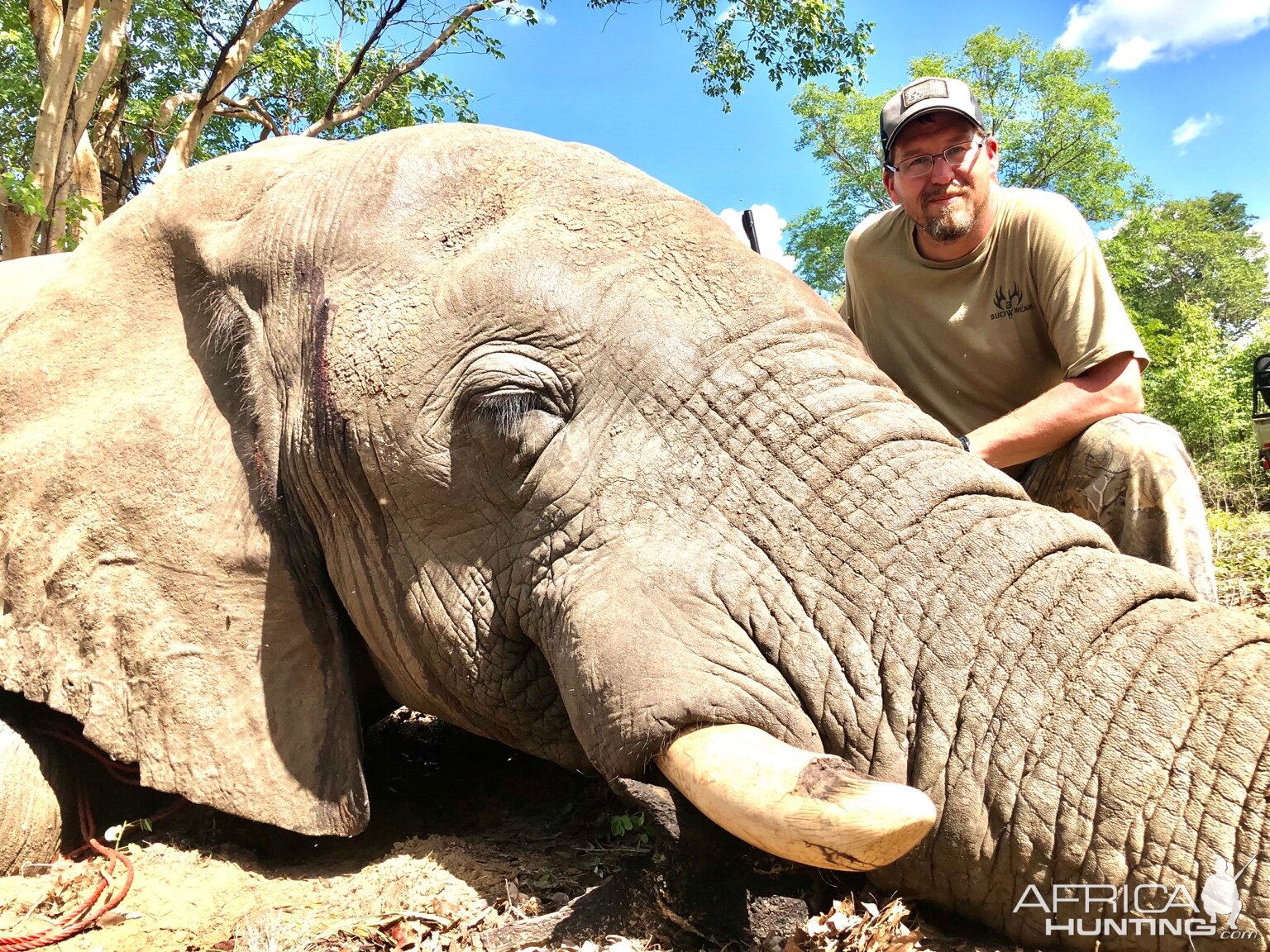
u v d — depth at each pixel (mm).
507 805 1375
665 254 1099
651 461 1027
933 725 893
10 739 1287
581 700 980
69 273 1351
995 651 899
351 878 1182
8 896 1176
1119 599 904
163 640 1237
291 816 1191
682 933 930
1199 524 1378
